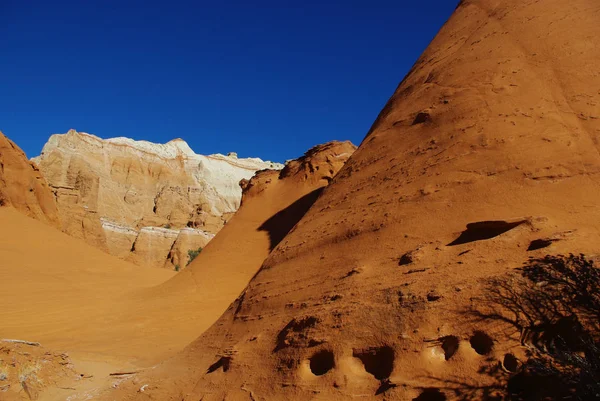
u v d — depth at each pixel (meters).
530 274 6.04
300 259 10.93
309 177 35.00
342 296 8.07
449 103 11.34
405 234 8.78
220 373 9.11
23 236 42.09
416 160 10.67
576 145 8.80
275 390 7.38
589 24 11.80
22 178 50.31
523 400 4.99
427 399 5.68
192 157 146.62
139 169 125.56
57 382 12.77
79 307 28.17
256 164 190.88
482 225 7.56
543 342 5.46
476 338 5.93
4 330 22.23
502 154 9.14
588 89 10.03
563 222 7.17
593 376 4.66
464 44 13.60
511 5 13.73
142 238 85.94
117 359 17.09
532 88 10.52
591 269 5.52
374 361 6.66
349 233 10.12
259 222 33.78
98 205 97.31
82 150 113.56
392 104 14.61
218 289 28.19
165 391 10.00
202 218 92.69
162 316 24.91
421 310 6.60
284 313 9.41
